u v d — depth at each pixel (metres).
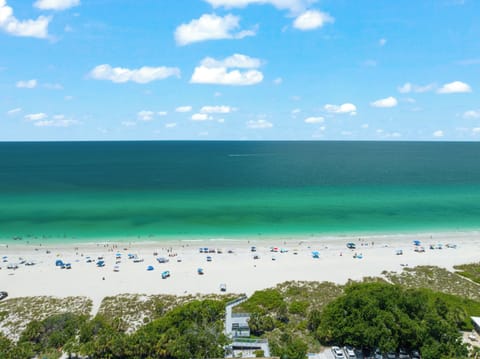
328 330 49.00
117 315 56.84
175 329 48.06
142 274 73.44
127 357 44.81
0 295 63.34
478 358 45.38
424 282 68.69
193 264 78.94
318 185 175.12
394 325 45.78
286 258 82.62
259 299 60.62
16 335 51.56
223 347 46.72
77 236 97.94
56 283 69.19
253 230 104.38
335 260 81.44
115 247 89.88
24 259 81.19
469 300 59.19
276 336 51.31
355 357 46.59
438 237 99.38
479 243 94.44
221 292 65.19
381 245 92.44
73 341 47.16
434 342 44.47
